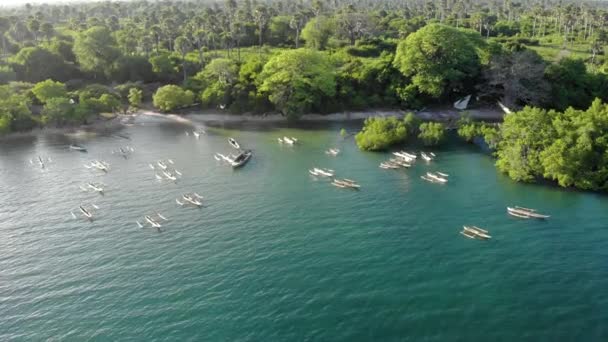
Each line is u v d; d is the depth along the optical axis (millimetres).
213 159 130250
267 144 144750
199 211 95625
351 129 159000
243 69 188375
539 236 80812
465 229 83312
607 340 56250
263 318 61812
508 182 105438
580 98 165000
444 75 171250
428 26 177500
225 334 59188
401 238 81625
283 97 173000
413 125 141500
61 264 77250
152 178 116125
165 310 64250
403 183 107188
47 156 137000
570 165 99000
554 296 64625
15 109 162125
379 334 58281
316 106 176750
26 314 65188
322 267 73125
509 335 57500
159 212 95875
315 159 127688
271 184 109750
